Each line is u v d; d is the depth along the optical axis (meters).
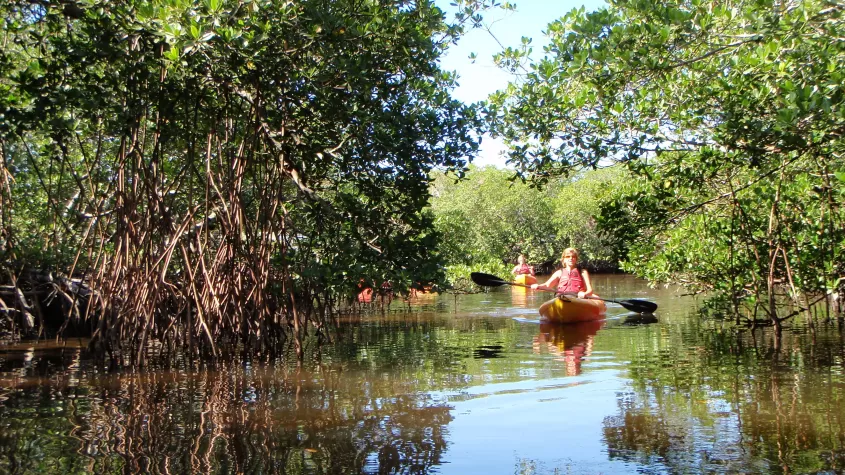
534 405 5.33
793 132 5.78
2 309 9.26
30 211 10.91
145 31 6.38
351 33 6.71
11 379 6.55
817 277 9.31
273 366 7.18
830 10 5.69
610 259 9.82
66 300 9.98
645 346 8.27
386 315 12.77
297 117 7.74
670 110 7.18
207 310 8.01
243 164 8.03
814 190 8.65
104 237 8.44
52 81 6.73
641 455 4.12
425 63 7.36
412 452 4.25
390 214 7.91
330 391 5.90
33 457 4.13
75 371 6.99
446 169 7.86
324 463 4.04
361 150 7.57
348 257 7.65
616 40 6.35
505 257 36.16
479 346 8.54
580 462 4.02
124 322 7.71
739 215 9.48
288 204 9.80
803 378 6.01
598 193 10.06
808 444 4.20
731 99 6.44
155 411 5.23
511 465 3.99
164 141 7.61
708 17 5.99
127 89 7.21
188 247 8.91
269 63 6.73
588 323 11.10
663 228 9.07
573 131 7.23
